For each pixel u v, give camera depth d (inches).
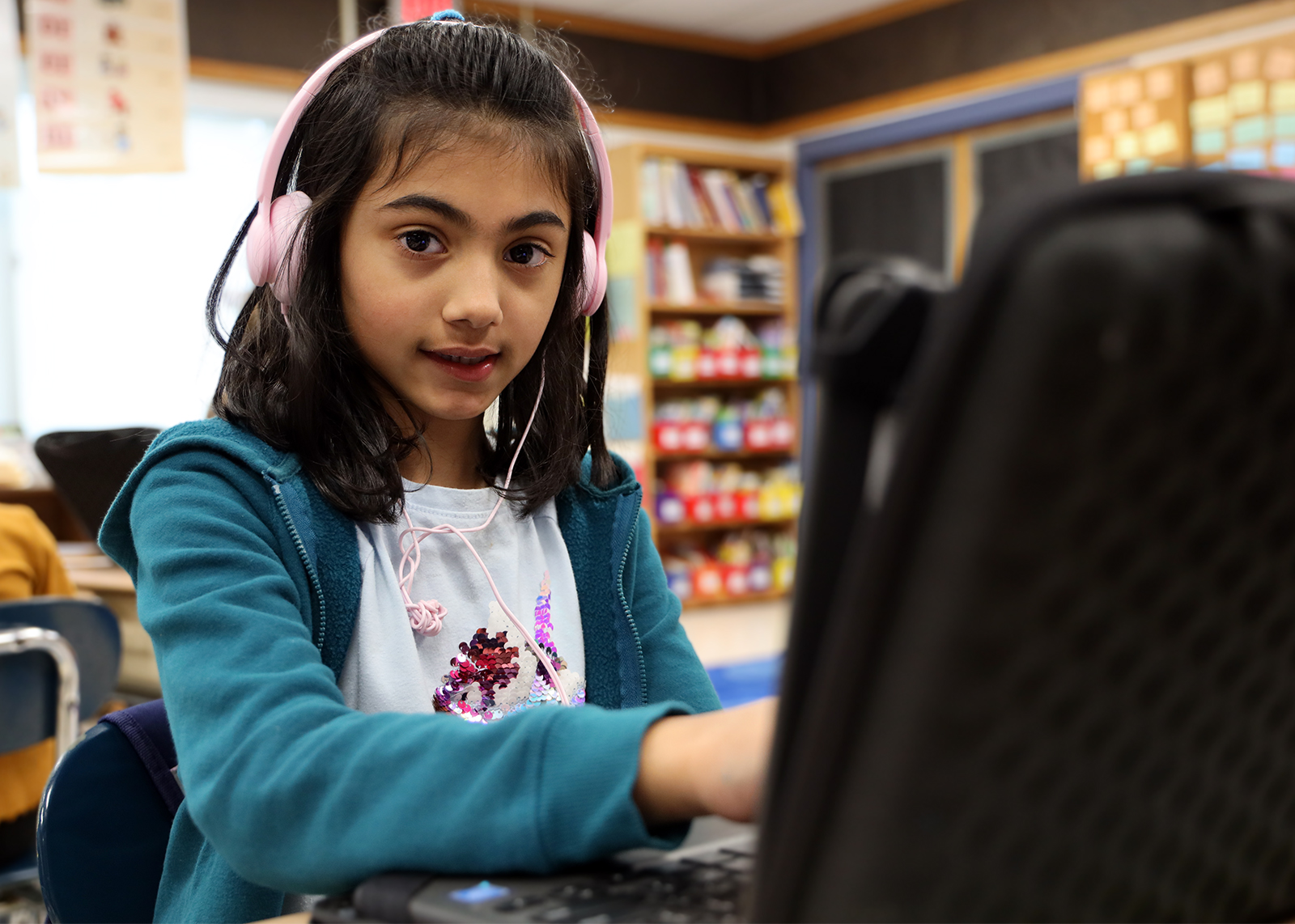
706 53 252.5
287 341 32.8
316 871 20.0
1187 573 11.2
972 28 223.8
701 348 239.3
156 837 33.1
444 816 19.1
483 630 34.3
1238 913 13.9
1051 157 218.1
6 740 60.6
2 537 68.3
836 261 11.9
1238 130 179.8
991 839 11.3
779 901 11.9
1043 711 11.0
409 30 32.2
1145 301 9.8
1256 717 12.8
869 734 11.0
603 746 19.3
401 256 29.8
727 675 179.0
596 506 38.4
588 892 17.9
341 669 31.3
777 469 258.5
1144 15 199.2
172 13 144.9
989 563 10.2
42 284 190.5
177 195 199.9
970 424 10.0
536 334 31.8
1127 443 10.2
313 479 31.3
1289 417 11.2
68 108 140.3
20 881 61.9
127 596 89.7
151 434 74.5
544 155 30.6
